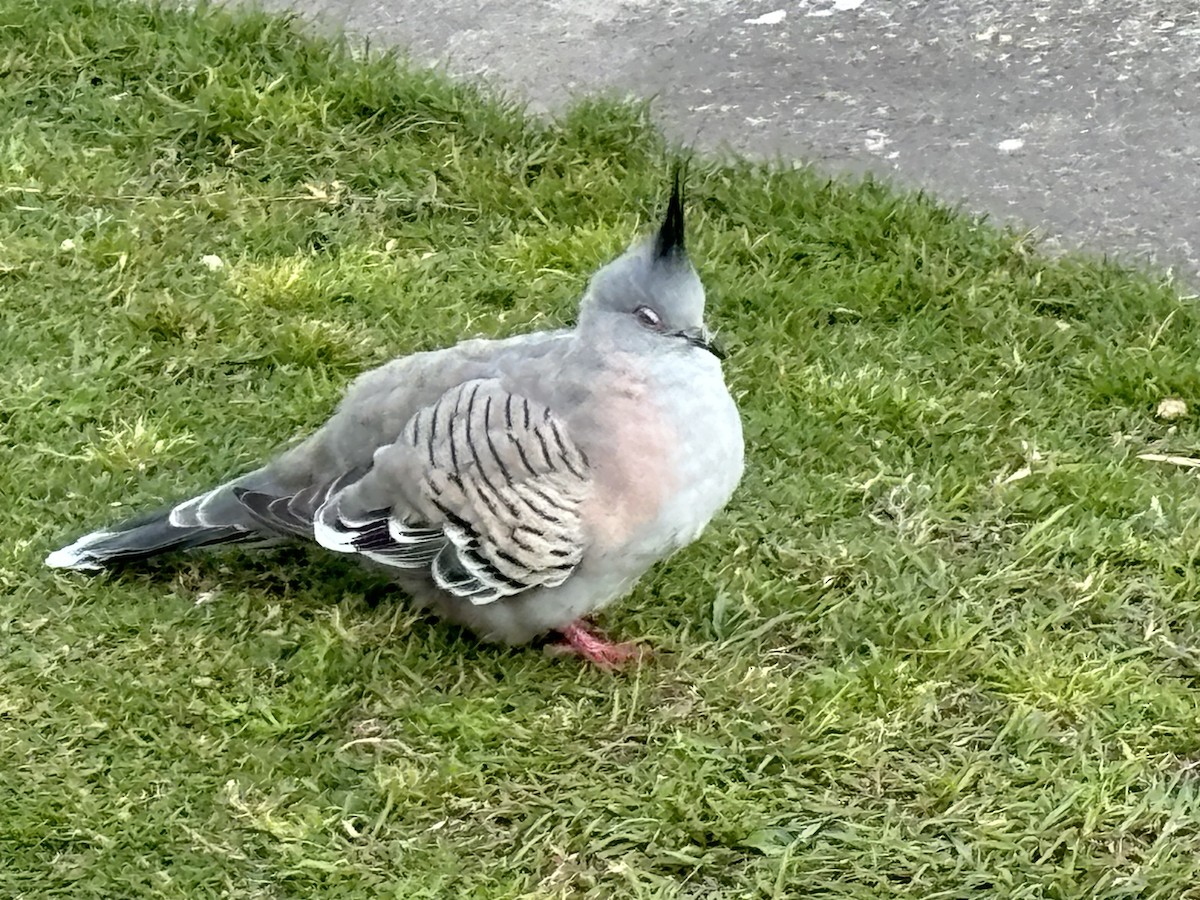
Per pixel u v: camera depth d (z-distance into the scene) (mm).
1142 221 1586
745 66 1745
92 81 1707
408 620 1318
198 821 1239
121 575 1340
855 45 1762
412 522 1271
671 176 1624
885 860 1224
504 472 1250
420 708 1280
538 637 1320
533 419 1250
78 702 1280
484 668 1306
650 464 1243
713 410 1257
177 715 1279
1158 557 1350
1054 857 1226
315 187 1621
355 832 1236
